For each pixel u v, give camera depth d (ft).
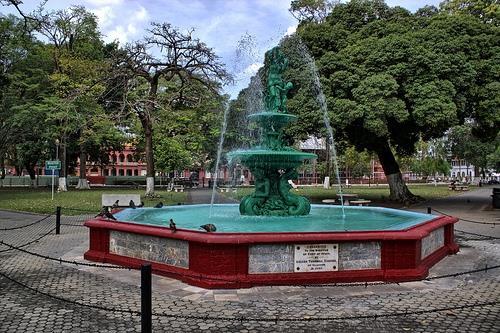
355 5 88.43
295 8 125.08
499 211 74.95
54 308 22.56
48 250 38.24
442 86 72.43
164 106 97.60
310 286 24.48
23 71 112.37
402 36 77.71
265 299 23.45
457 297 24.23
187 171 244.42
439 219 34.76
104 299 23.91
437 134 85.81
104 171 271.49
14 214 68.39
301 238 25.82
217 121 125.90
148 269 16.69
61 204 82.38
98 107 109.29
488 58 78.18
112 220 33.42
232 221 34.94
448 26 79.25
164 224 31.76
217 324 20.21
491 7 90.99
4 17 106.93
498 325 20.12
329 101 77.41
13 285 26.89
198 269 25.85
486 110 76.59
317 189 148.46
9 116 107.76
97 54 138.62
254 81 78.28
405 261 27.22
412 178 284.20
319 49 85.20
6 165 249.55
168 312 21.58
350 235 26.55
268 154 36.91
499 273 29.71
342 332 19.27
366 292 24.86
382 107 71.77
